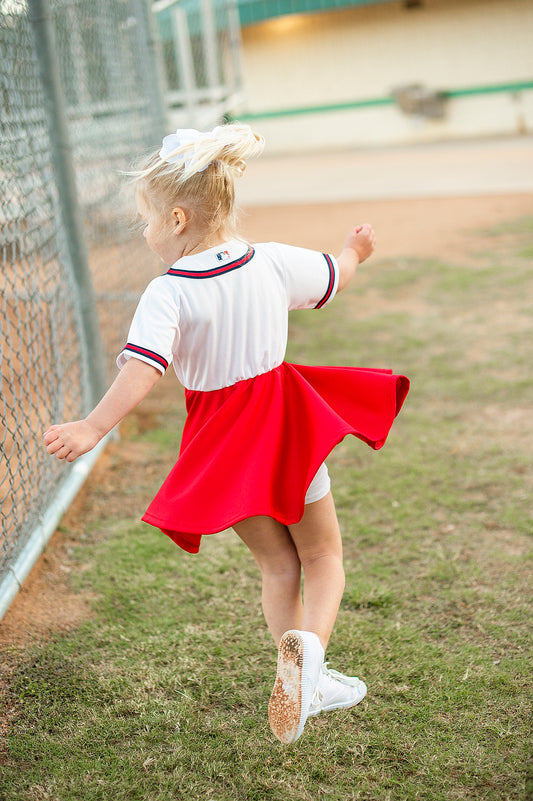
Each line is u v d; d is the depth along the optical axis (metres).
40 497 2.92
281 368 1.89
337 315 6.07
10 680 2.25
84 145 5.05
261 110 17.83
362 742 1.97
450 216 9.41
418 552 2.88
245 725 2.05
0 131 2.73
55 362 3.52
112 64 5.14
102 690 2.20
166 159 1.76
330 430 1.72
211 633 2.45
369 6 16.12
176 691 2.19
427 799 1.79
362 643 2.37
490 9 15.46
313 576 1.87
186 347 1.79
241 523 1.88
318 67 17.02
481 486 3.36
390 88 16.72
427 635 2.40
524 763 1.87
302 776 1.88
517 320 5.61
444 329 5.55
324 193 11.80
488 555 2.83
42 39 3.30
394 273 7.15
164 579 2.77
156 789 1.85
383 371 2.05
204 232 1.80
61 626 2.51
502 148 14.38
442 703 2.10
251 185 13.31
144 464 3.75
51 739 2.02
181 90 9.59
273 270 1.88
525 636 2.36
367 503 3.26
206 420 1.84
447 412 4.18
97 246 5.30
